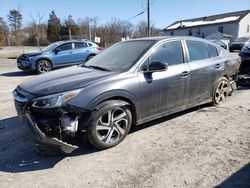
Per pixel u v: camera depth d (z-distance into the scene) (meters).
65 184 3.19
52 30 59.97
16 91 4.08
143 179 3.23
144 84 4.22
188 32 57.94
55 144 3.45
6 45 49.41
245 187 3.05
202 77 5.20
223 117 5.21
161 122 4.98
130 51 4.66
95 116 3.74
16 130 4.77
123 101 4.03
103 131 3.93
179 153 3.82
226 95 6.16
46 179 3.30
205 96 5.45
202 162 3.57
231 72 6.05
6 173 3.44
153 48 4.53
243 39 27.41
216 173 3.32
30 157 3.82
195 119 5.12
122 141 4.20
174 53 4.82
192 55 5.14
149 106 4.38
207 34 54.19
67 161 3.68
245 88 7.57
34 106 3.58
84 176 3.34
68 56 12.91
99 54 5.28
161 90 4.46
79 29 53.41
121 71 4.16
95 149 3.98
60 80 3.91
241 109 5.67
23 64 12.26
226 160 3.61
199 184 3.11
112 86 3.87
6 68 15.14
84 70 4.45
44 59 12.30
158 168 3.45
